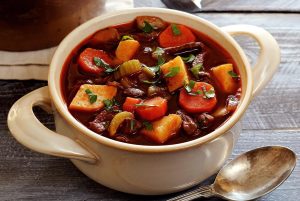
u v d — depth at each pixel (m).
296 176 0.46
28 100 0.44
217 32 0.48
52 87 0.43
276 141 0.49
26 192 0.45
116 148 0.40
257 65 0.47
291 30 0.57
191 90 0.44
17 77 0.52
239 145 0.48
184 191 0.45
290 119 0.50
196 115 0.44
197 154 0.41
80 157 0.42
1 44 0.51
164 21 0.49
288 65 0.54
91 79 0.46
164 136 0.42
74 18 0.51
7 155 0.47
